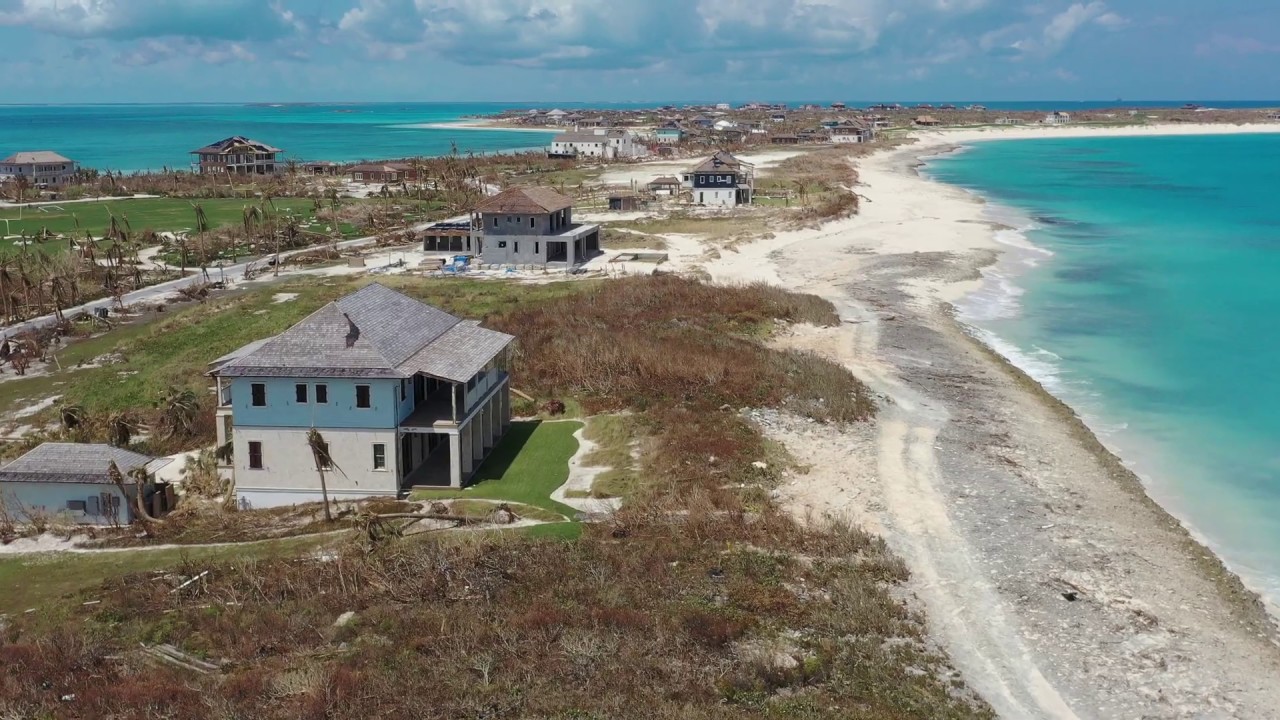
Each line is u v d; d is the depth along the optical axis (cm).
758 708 2998
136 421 6141
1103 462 5331
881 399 6212
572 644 3322
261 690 3097
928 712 3048
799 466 5150
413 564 3972
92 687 3144
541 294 9175
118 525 4769
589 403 6119
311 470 4884
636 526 4391
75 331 8412
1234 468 5312
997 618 3719
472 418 5138
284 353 4872
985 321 8500
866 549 4200
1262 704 3219
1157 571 4122
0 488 4803
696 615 3538
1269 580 4112
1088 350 7594
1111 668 3409
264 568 4059
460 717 2917
